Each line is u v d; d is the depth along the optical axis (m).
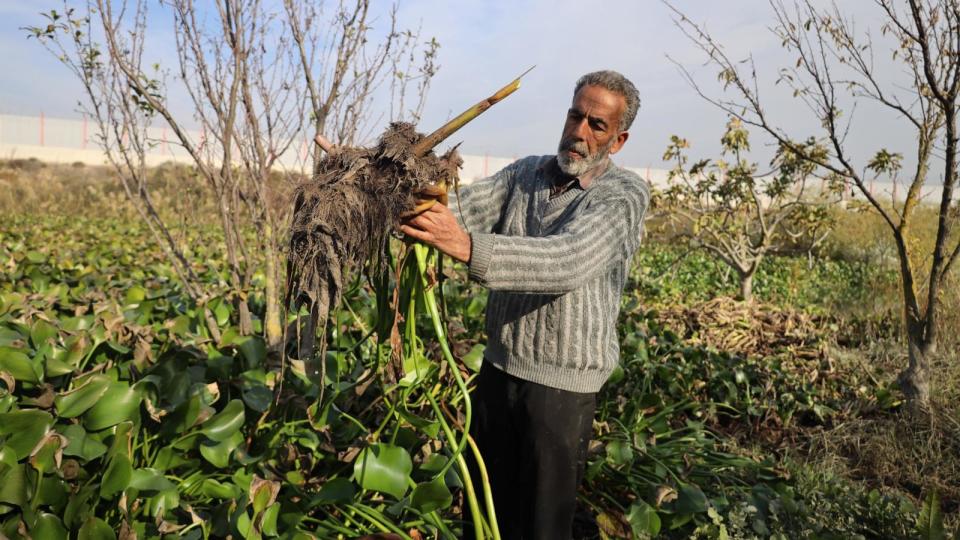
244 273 4.33
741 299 7.06
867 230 12.11
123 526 1.82
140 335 2.78
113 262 6.89
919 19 3.73
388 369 1.98
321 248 1.54
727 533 2.67
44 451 1.89
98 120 3.75
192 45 3.36
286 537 2.05
